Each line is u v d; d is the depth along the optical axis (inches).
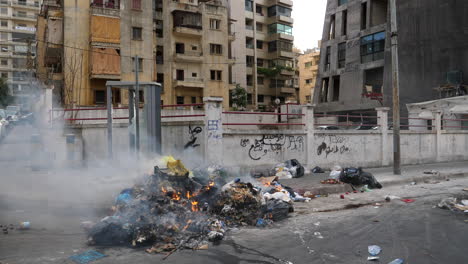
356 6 1437.0
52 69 1226.6
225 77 1652.3
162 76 1553.9
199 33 1583.4
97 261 176.6
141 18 1387.8
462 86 1034.7
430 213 282.0
